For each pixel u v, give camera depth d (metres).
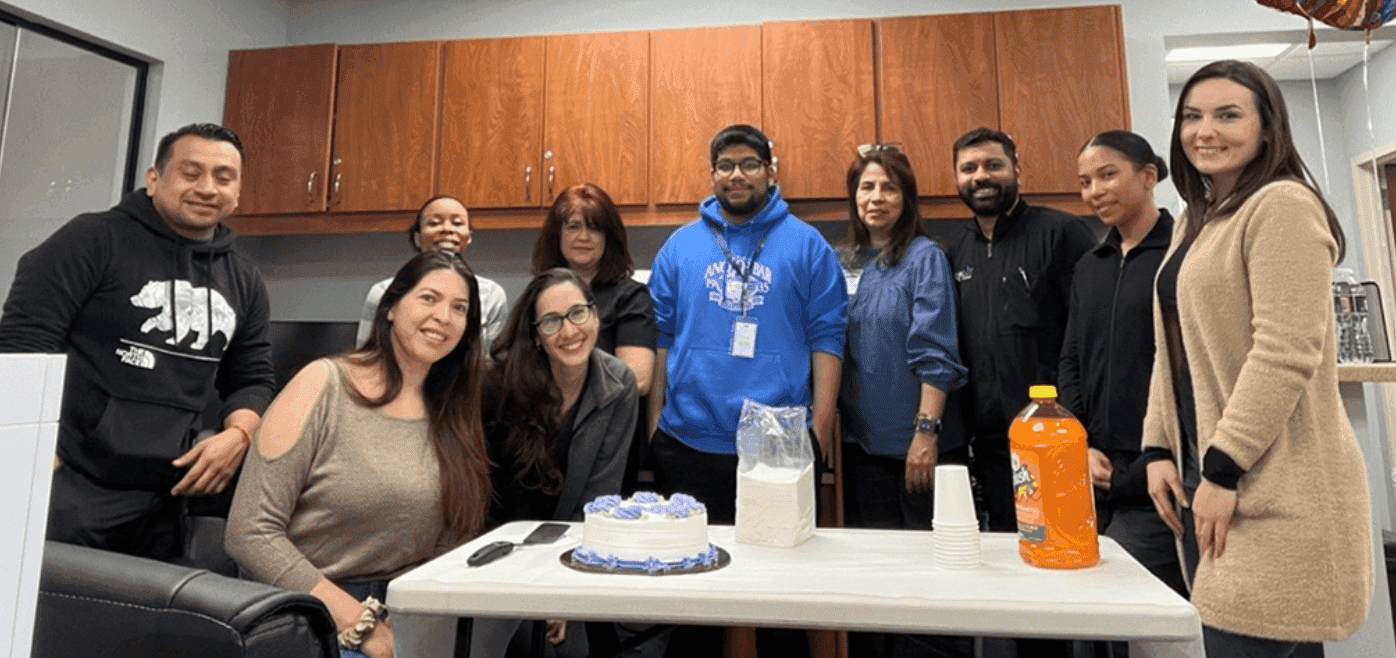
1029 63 2.72
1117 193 1.75
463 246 2.49
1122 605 0.76
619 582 0.87
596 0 3.29
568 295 1.58
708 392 1.84
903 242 2.09
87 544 1.62
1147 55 2.94
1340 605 0.99
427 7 3.40
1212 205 1.22
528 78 2.99
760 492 1.05
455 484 1.41
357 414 1.39
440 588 0.86
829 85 2.81
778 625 0.80
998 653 1.94
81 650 0.70
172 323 1.73
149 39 2.93
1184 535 1.23
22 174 2.61
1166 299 1.28
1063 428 0.93
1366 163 3.62
